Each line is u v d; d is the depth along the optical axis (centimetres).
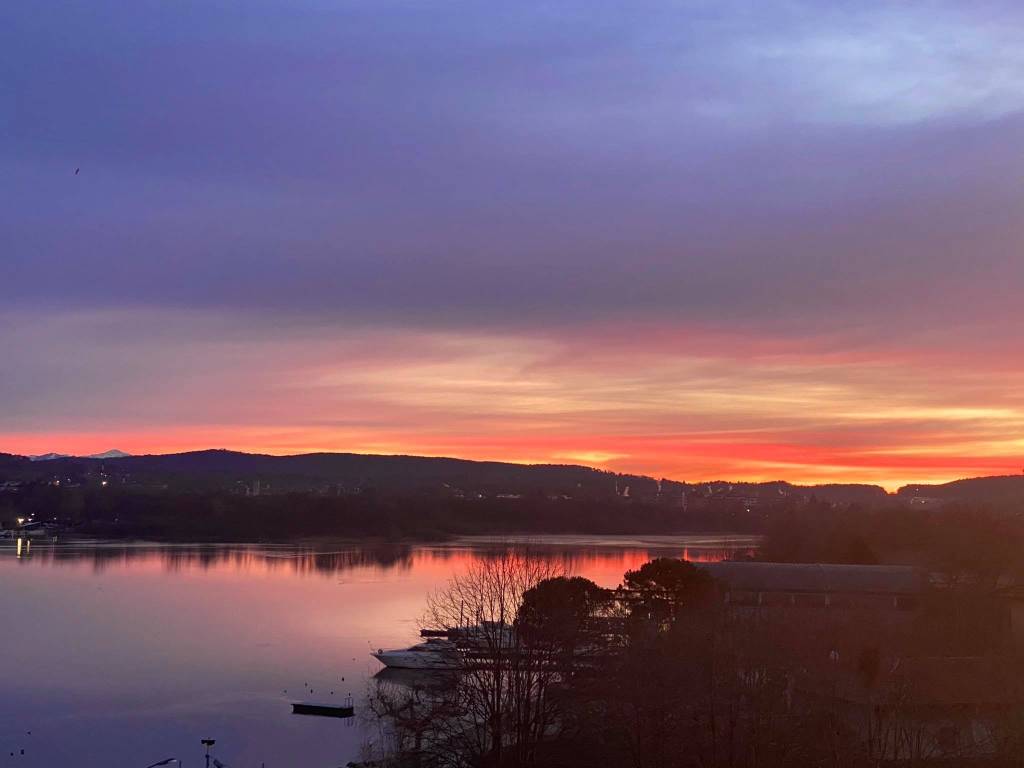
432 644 14975
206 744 11188
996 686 8494
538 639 9381
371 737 11425
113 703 13125
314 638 17588
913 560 19125
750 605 12875
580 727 8688
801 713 8094
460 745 8881
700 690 8019
